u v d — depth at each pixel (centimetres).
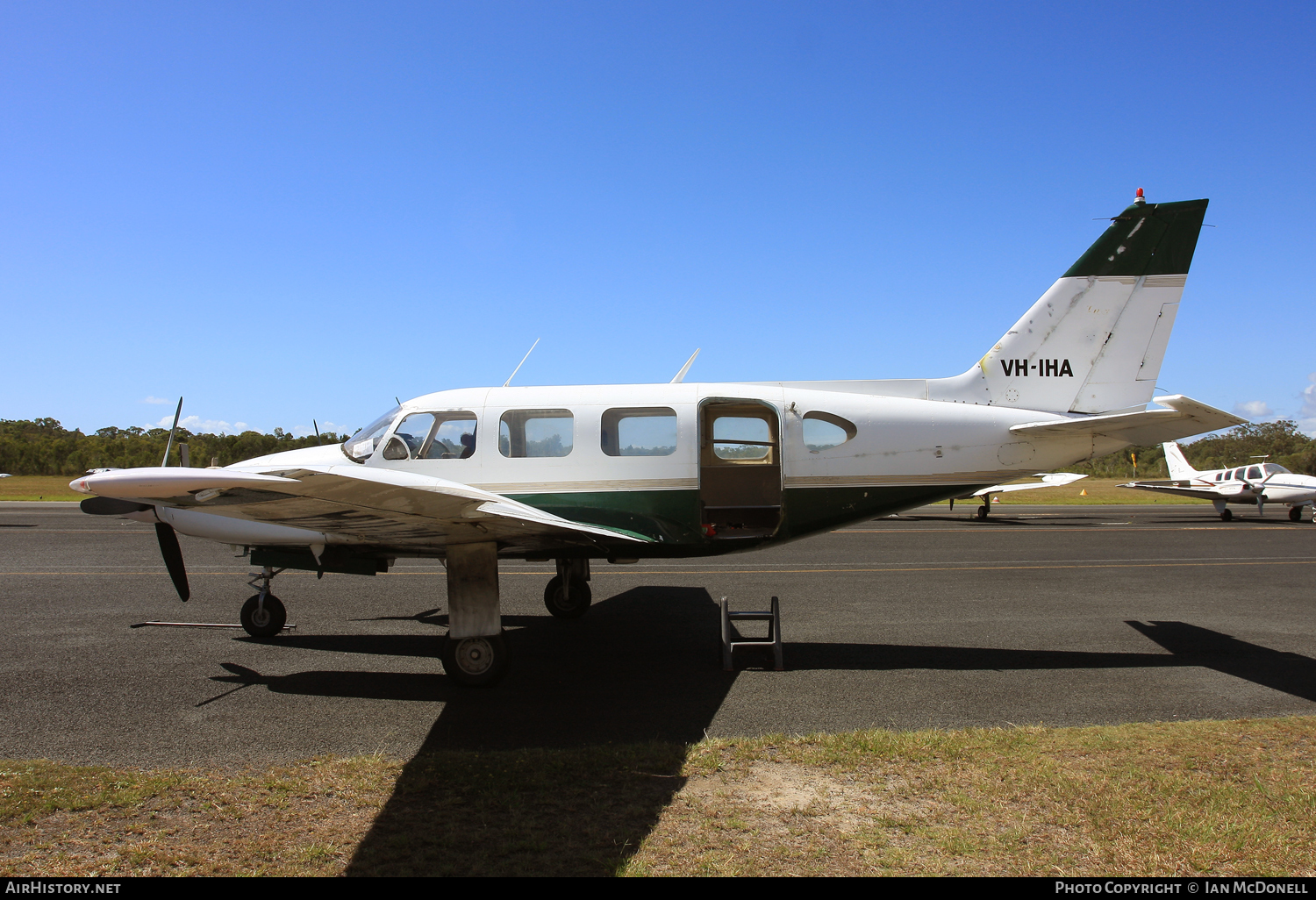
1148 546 1552
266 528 700
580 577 848
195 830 347
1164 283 771
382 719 510
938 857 322
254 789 390
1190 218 768
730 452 785
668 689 585
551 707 539
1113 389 775
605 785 394
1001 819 355
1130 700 554
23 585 1019
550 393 754
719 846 331
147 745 459
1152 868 312
